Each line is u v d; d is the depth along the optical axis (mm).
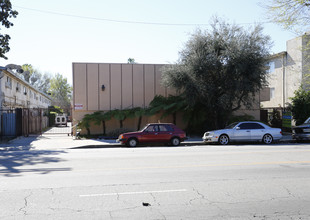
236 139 18406
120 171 8930
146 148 16516
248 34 20859
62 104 78125
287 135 23797
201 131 23828
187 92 20609
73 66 23750
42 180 7703
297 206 5539
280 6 13930
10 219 4871
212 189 6723
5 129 24109
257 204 5656
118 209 5367
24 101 34438
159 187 6906
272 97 34594
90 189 6746
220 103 20531
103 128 24125
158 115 24656
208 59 20562
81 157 12461
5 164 10578
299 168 9242
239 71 19828
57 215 5059
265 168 9258
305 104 24969
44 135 25562
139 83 24797
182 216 5016
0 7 21234
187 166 9734
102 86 23953
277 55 32188
